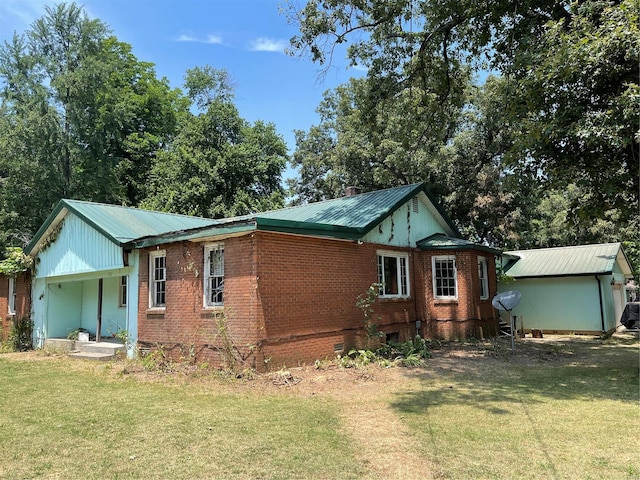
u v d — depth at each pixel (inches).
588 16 350.6
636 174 360.2
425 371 408.2
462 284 629.6
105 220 580.1
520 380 369.1
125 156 1526.8
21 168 1133.1
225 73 1713.8
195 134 1338.6
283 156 1471.5
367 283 528.1
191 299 453.1
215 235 415.5
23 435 240.4
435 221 701.9
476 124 1058.7
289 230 414.0
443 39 519.8
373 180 1146.7
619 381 363.6
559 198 1311.5
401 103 576.4
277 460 198.7
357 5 495.2
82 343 598.2
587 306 762.8
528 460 193.9
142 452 211.8
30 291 721.0
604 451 203.6
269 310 403.2
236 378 374.9
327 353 457.1
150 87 1581.0
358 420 255.6
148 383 373.7
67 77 1193.4
